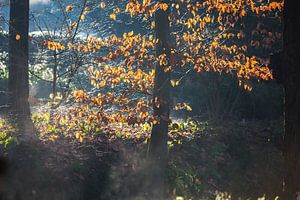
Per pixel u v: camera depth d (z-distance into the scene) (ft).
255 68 41.34
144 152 47.37
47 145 43.34
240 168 54.19
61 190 38.24
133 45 40.83
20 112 49.26
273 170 55.62
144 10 39.73
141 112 41.52
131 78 42.45
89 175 41.42
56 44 41.37
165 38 43.45
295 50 30.76
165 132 46.73
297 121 30.81
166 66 41.98
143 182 43.78
